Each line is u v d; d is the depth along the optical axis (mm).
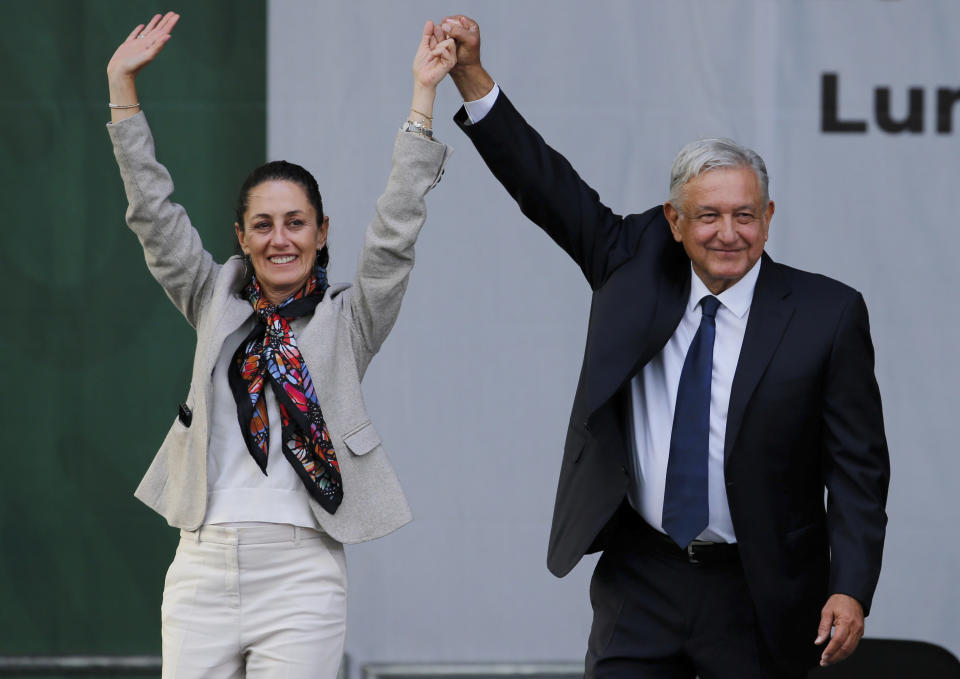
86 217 14109
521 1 13977
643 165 14031
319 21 13898
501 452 14156
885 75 13930
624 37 13992
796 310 9117
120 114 9359
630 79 14016
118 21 14031
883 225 13938
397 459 14109
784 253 13969
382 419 14086
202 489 8984
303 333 9250
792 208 13969
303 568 9086
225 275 9492
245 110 14047
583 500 9430
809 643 9414
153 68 14000
